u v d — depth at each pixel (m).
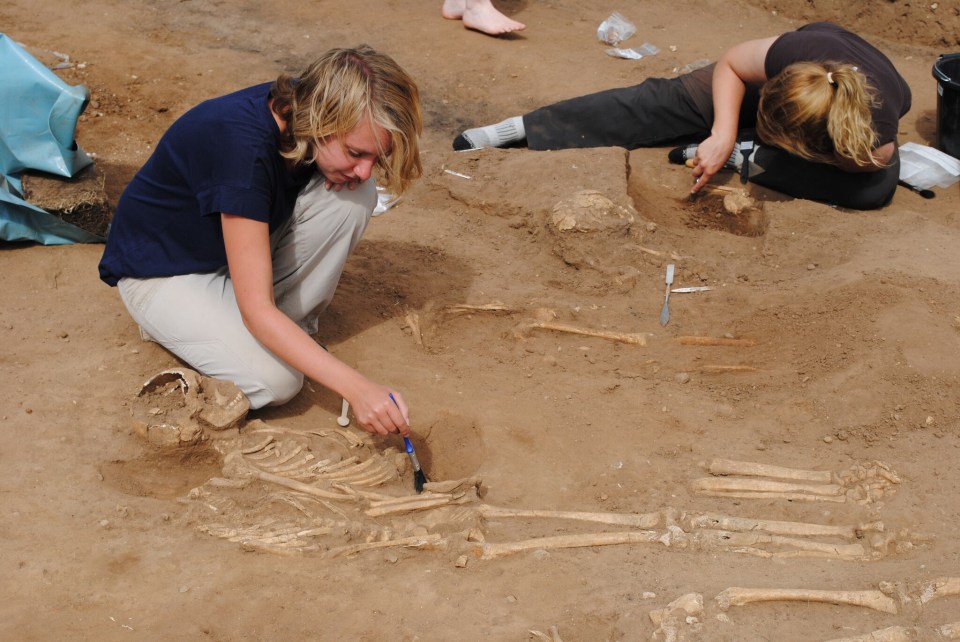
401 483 3.31
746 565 2.91
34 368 3.68
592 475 3.40
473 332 4.30
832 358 3.92
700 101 5.74
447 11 7.73
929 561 2.86
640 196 5.48
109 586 2.77
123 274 3.55
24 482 3.11
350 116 2.93
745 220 5.34
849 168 5.07
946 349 3.81
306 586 2.81
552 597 2.78
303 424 3.59
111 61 6.65
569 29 7.77
